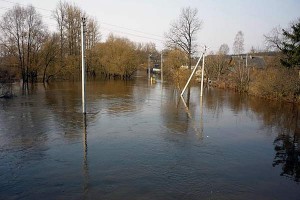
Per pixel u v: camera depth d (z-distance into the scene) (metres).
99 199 8.55
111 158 12.00
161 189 9.34
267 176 10.82
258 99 34.22
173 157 12.43
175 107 25.59
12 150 12.63
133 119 19.69
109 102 26.77
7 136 14.73
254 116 23.05
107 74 63.66
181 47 54.06
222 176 10.62
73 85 43.41
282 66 34.25
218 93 40.03
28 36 43.09
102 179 9.90
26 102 25.39
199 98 33.44
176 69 52.91
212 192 9.30
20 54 42.78
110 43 62.06
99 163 11.38
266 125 19.78
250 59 55.75
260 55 56.94
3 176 9.96
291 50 30.23
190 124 18.98
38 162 11.30
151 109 23.91
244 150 13.92
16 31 42.22
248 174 10.94
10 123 17.42
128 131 16.45
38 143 13.71
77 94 31.91
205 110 24.88
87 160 11.66
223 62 57.66
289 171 11.39
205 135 16.36
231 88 46.19
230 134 16.89
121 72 60.75
